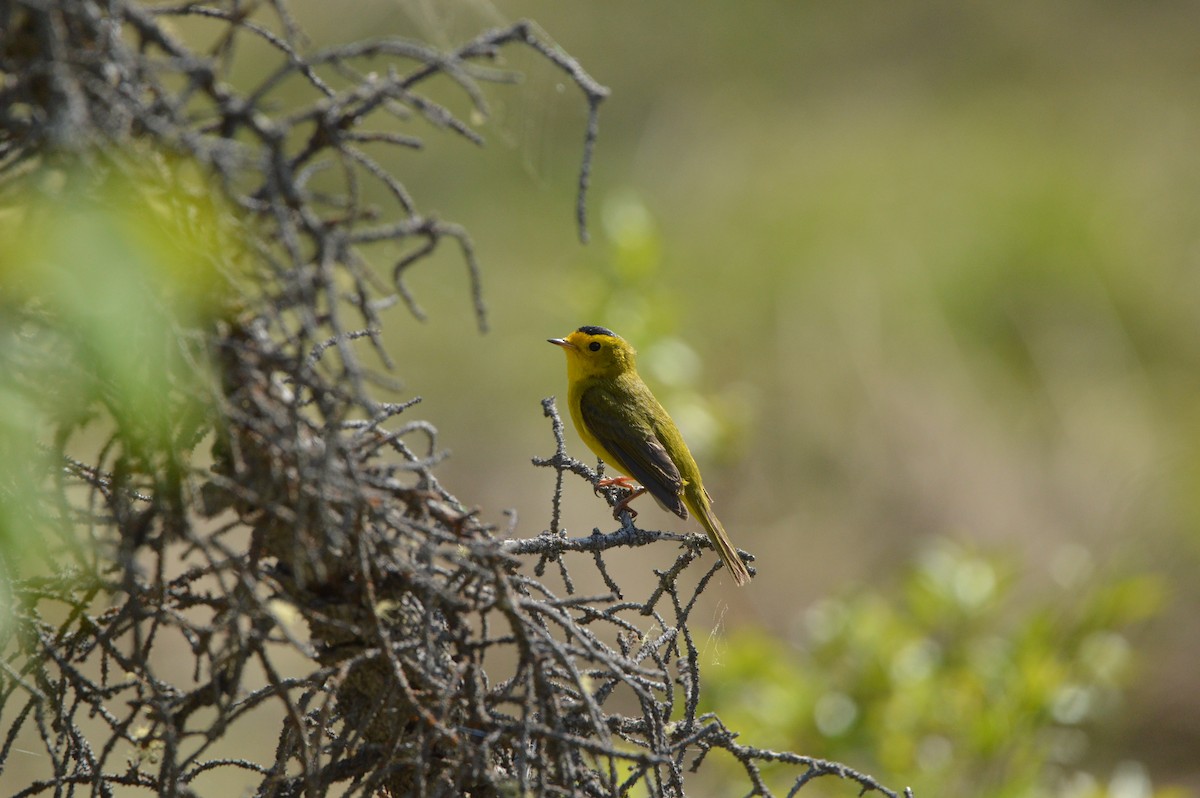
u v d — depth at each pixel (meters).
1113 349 24.00
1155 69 32.28
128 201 3.67
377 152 25.50
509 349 22.88
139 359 3.84
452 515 4.34
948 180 27.83
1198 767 15.96
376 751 4.61
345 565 4.30
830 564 19.69
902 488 20.70
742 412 13.76
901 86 31.69
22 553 4.28
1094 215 26.53
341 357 3.59
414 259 4.00
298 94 20.20
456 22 7.51
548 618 4.81
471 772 4.36
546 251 25.08
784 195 27.28
